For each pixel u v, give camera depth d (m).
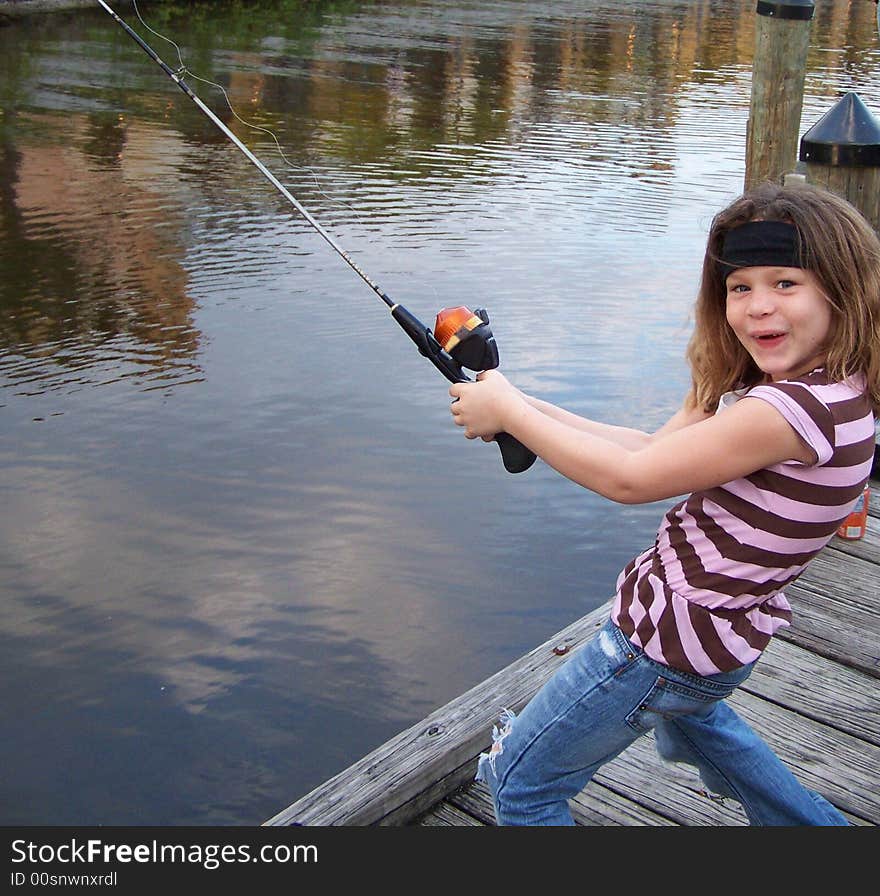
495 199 10.07
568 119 13.94
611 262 8.29
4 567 4.38
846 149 4.25
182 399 5.98
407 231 8.98
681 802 2.52
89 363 6.45
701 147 12.51
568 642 2.99
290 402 5.98
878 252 1.68
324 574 4.43
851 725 2.78
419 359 6.59
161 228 9.04
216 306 7.36
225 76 15.60
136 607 4.17
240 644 3.97
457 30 21.38
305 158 11.48
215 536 4.68
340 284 7.77
